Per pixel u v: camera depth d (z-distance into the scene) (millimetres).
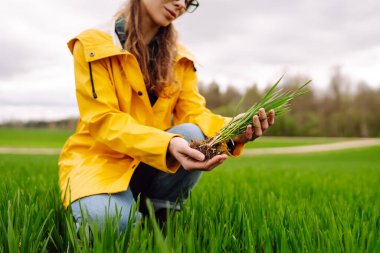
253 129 2637
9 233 2008
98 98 2803
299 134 89000
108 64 2893
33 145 55250
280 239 2219
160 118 3111
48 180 5238
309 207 3232
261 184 5898
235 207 2711
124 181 2691
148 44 3123
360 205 3570
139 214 2598
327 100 90125
